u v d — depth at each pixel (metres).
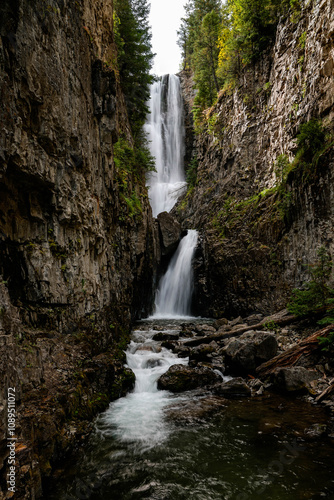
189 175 32.19
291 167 13.68
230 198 21.28
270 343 8.93
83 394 5.83
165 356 10.32
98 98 8.73
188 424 5.98
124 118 17.98
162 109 43.25
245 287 16.69
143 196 18.08
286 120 16.44
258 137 20.62
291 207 13.37
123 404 6.99
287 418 6.05
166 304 23.69
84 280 7.57
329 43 11.84
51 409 4.58
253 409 6.59
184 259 23.47
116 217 11.21
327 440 5.16
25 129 5.16
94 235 8.46
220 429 5.73
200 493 4.00
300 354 8.19
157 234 23.34
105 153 9.67
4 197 5.10
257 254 16.00
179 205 31.69
